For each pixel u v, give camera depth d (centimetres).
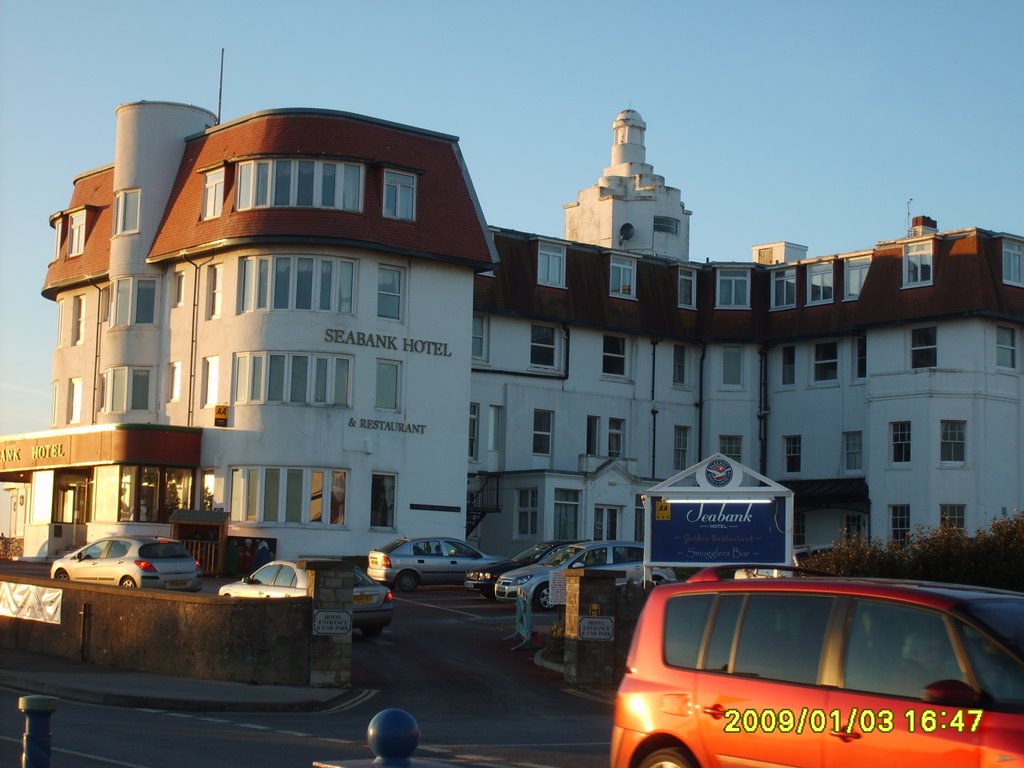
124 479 4544
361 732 1705
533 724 1886
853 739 913
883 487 4962
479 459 5056
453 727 1822
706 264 5700
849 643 949
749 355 5588
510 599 3547
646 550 2458
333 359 4397
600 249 5475
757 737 966
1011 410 4941
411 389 4553
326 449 4359
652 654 1067
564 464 5241
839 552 2662
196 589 3388
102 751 1445
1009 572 2531
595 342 5406
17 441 5056
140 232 4847
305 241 4359
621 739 1065
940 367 4906
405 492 4506
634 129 7700
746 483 5516
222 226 4475
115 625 2397
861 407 5219
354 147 4459
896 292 5088
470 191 4759
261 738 1603
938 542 2627
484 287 5100
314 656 2212
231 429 4431
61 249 5416
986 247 4972
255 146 4450
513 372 5159
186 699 1950
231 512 4403
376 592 2872
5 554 5409
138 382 4831
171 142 4884
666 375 5578
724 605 1037
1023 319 4938
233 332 4462
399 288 4569
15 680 2144
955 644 898
